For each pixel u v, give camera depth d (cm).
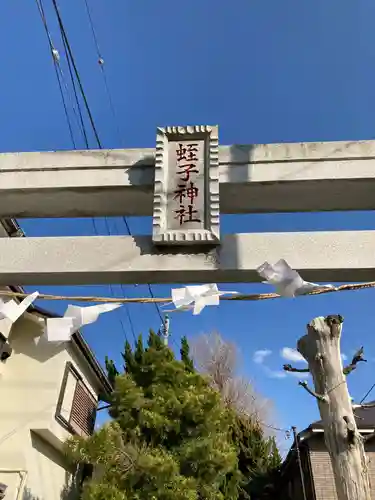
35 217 482
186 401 887
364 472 670
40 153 457
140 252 395
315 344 769
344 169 422
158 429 866
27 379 995
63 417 1009
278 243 390
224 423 977
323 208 457
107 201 455
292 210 461
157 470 721
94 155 451
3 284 414
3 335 967
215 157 428
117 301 375
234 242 393
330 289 344
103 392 1330
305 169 425
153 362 1004
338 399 719
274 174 427
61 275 396
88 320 375
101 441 737
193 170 428
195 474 860
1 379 983
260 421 1945
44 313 999
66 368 1043
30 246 405
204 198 413
